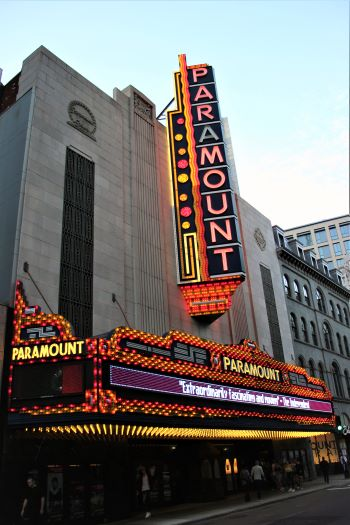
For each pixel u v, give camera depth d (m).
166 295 25.72
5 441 15.16
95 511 16.80
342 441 42.22
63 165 21.98
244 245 36.47
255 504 20.00
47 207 20.31
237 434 22.88
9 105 24.02
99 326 20.92
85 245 21.73
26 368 15.64
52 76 23.25
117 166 25.61
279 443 31.03
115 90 28.06
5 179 20.64
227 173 27.56
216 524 14.91
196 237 26.64
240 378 22.45
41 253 19.27
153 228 26.67
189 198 27.64
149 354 17.30
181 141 29.28
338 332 50.53
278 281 40.56
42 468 15.78
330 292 52.12
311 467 34.28
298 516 14.93
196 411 18.78
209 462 23.38
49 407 14.82
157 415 16.88
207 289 26.28
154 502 20.80
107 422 14.69
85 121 24.38
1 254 18.83
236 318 31.66
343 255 100.69
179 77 31.53
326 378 43.62
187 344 19.73
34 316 16.44
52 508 15.51
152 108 30.58
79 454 17.08
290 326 39.91
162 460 22.16
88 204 22.72
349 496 20.36
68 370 15.18
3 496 14.60
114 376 15.38
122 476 18.23
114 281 22.64
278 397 25.41
